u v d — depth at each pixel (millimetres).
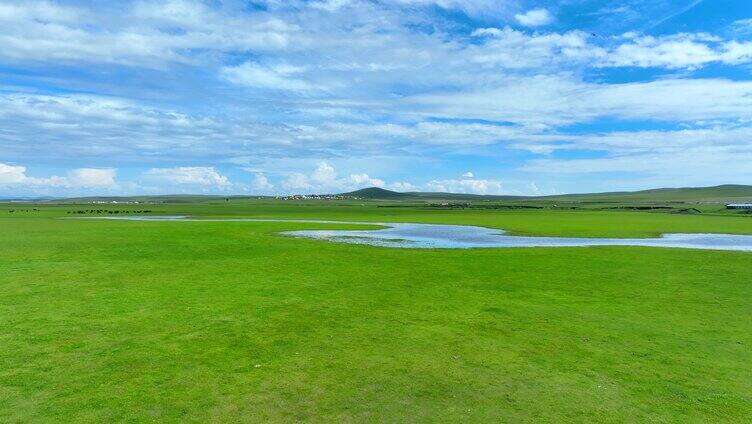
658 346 18125
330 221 104688
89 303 23500
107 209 189500
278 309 22906
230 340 18141
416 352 17172
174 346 17344
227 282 29516
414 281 30672
